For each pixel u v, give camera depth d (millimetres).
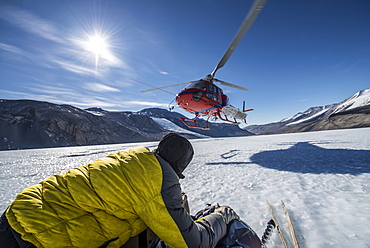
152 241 1357
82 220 1069
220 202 3766
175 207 1197
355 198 3432
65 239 1006
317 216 2857
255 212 3174
